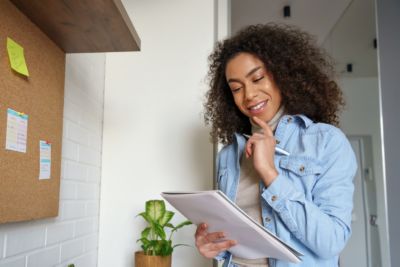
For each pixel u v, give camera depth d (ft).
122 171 6.54
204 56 6.72
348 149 3.06
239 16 10.52
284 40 3.76
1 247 3.59
